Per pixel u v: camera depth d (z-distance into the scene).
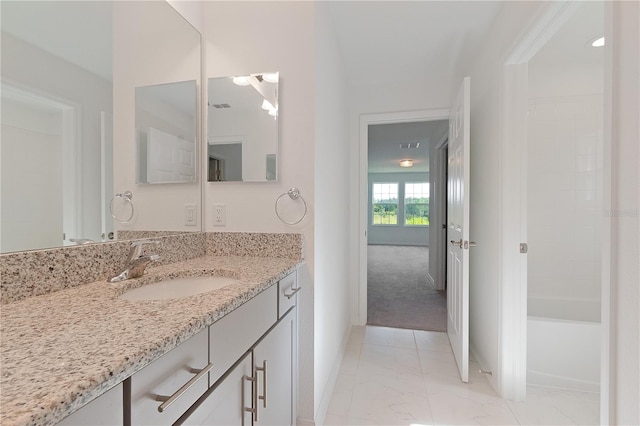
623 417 0.77
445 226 3.90
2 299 0.71
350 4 1.63
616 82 0.79
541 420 1.46
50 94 0.87
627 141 0.76
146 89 1.22
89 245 0.94
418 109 2.58
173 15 1.32
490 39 1.79
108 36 1.07
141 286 0.97
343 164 2.30
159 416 0.55
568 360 1.72
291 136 1.40
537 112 2.39
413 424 1.45
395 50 2.11
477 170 2.07
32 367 0.43
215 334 0.73
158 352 0.51
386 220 9.62
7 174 0.76
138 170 1.18
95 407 0.43
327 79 1.65
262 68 1.42
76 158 0.95
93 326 0.58
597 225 2.33
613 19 0.79
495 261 1.71
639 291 0.72
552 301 2.39
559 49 1.93
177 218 1.36
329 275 1.74
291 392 1.27
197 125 1.46
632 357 0.74
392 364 2.02
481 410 1.54
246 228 1.45
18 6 0.79
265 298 1.02
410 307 3.22
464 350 1.79
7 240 0.74
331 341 1.80
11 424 0.31
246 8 1.44
